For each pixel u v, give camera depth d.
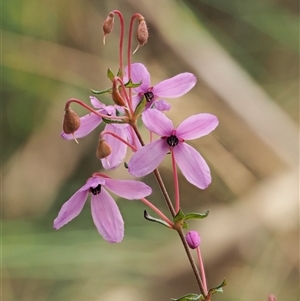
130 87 0.42
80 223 0.67
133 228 0.66
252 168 0.69
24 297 0.64
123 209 0.67
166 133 0.42
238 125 0.69
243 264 0.64
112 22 0.42
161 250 0.65
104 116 0.42
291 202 0.65
